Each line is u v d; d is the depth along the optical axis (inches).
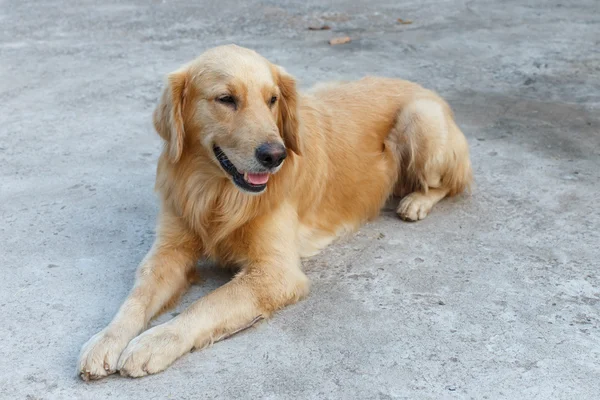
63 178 85.5
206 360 63.6
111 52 125.2
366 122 81.0
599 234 76.2
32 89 107.0
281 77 71.1
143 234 76.7
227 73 67.7
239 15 150.6
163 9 156.6
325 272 72.6
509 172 86.7
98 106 102.0
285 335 65.8
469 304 68.3
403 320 66.8
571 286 70.0
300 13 152.0
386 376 62.2
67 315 67.0
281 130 71.6
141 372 61.9
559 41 130.6
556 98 104.1
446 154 81.4
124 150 91.1
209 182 70.4
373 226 79.6
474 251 74.5
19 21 147.3
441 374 62.4
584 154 90.0
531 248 74.7
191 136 69.8
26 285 69.9
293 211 72.9
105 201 81.5
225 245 71.8
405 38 133.4
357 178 78.9
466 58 121.6
